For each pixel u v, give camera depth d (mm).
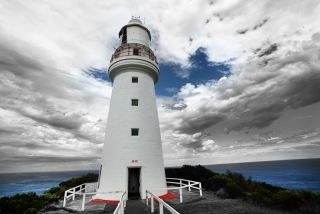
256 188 15062
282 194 10961
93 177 24797
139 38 15531
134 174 13023
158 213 8164
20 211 11586
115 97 13352
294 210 9703
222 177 16156
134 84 13367
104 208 9562
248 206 10398
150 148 12102
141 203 10109
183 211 9023
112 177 11242
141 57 13508
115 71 13969
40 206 11938
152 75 14594
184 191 15430
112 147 11938
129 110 12586
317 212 8922
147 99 13359
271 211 9562
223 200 12094
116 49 14945
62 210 9961
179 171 22062
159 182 11711
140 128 12266
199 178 19297
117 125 12359
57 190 17422
